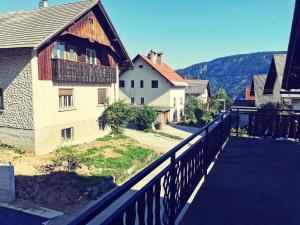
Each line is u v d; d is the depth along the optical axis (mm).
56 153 16156
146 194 2252
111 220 1605
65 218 9398
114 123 22109
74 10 17797
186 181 3658
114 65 22875
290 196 4043
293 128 7738
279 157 6020
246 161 5742
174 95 38094
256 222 3277
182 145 3033
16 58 15086
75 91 18312
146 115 28016
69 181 11953
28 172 12445
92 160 15164
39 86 15328
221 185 4461
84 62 18875
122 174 14180
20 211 9625
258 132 8203
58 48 16906
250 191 4215
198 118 39469
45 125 15984
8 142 16219
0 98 16109
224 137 7289
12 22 18266
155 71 36625
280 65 22984
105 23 20125
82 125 19297
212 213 3508
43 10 19531
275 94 24672
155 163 2260
